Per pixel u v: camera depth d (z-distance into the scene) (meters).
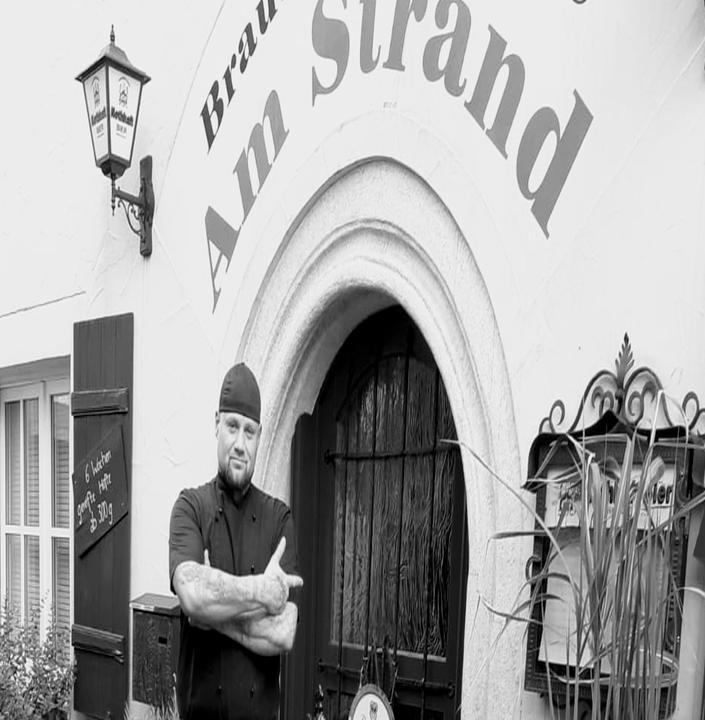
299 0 2.88
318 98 2.80
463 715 2.19
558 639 1.93
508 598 2.11
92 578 3.75
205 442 3.24
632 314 1.92
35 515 4.76
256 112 3.05
